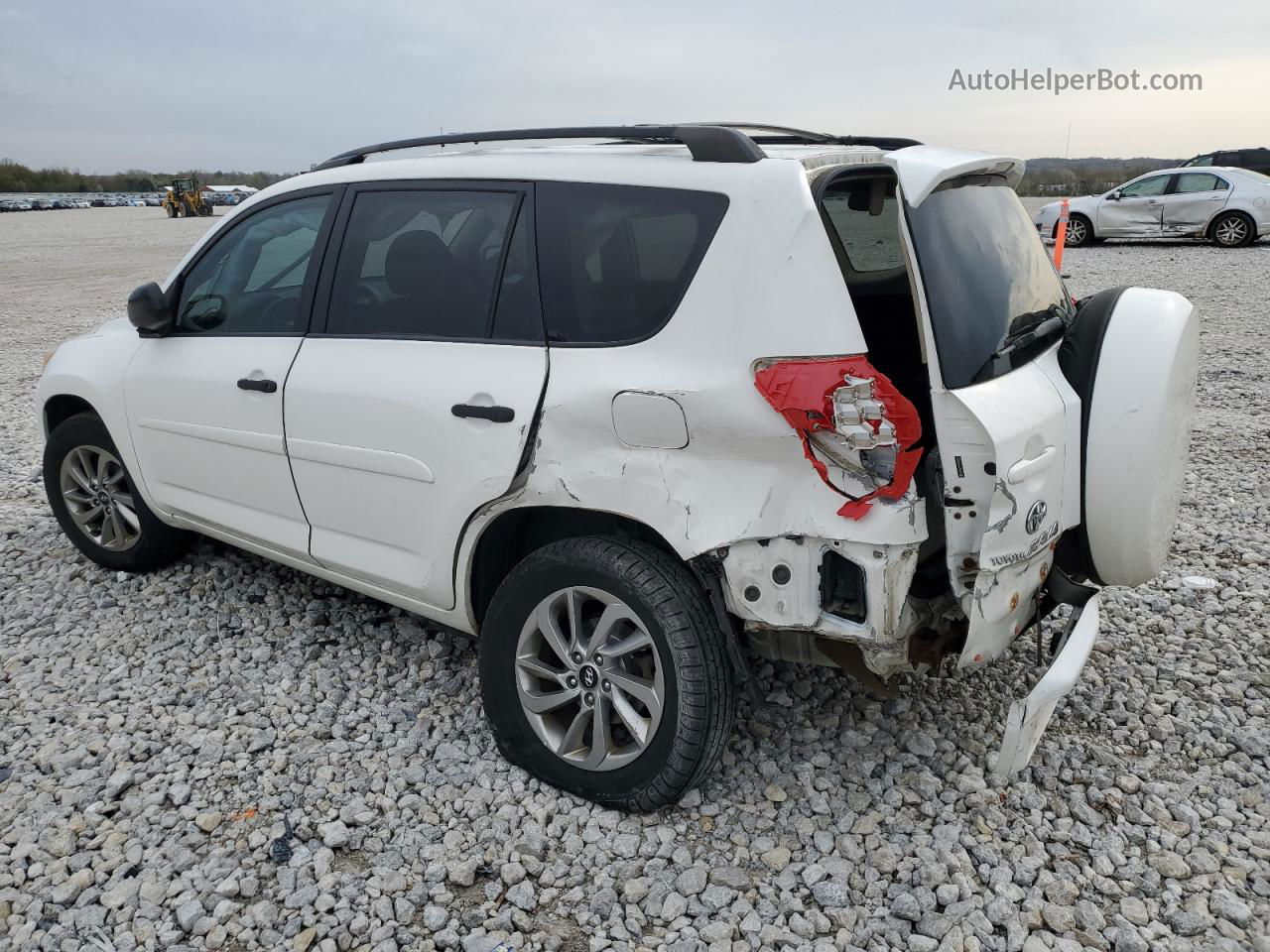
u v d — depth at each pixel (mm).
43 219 49062
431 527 3303
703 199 2807
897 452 2561
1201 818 3031
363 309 3527
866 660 2725
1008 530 2639
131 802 3164
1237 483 5949
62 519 4922
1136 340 2928
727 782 3213
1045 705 2834
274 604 4500
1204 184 19141
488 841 2971
